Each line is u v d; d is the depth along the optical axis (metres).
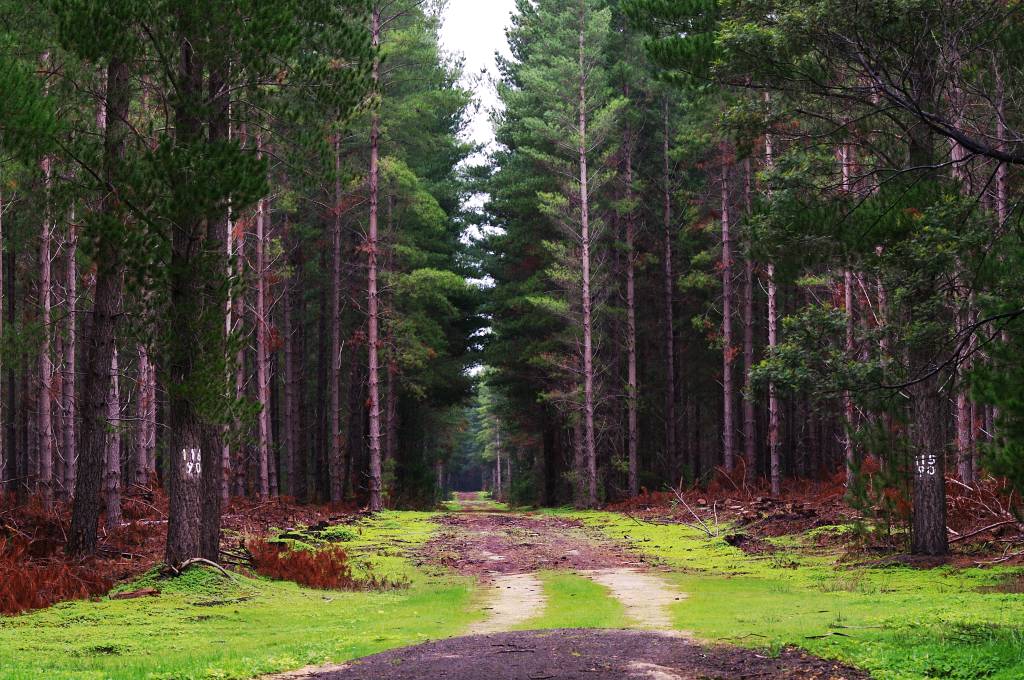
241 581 16.70
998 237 13.91
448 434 68.50
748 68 15.76
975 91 13.73
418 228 47.44
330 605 15.30
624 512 36.41
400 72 36.12
